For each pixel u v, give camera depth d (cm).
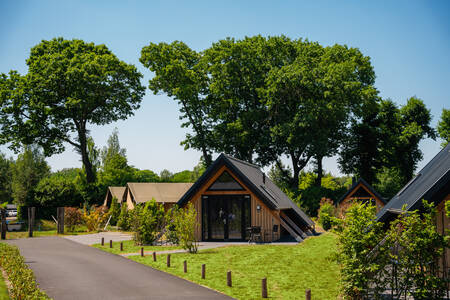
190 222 2283
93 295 1362
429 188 1252
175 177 9825
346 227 1220
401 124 6788
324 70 5019
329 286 1455
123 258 2153
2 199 8888
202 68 5816
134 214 2766
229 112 5719
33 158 6781
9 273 1591
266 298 1317
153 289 1443
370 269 1138
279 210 2702
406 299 1179
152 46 5600
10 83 5400
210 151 5884
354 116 5922
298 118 4959
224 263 1914
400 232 1187
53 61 5219
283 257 2045
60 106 5512
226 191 2797
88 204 5269
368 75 5728
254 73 5431
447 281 1137
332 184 7281
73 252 2417
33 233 3931
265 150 6097
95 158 6625
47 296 1278
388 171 7281
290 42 5719
